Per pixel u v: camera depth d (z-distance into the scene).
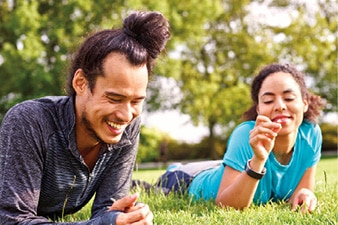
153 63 2.44
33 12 16.50
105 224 2.37
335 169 8.95
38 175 2.63
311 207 3.27
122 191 2.97
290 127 3.45
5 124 2.63
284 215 2.99
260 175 3.28
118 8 17.31
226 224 2.82
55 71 16.33
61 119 2.65
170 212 3.33
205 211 3.33
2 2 18.30
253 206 3.51
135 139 2.95
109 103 2.35
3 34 17.33
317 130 3.75
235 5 23.72
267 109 3.46
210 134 24.03
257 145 3.22
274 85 3.46
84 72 2.41
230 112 21.53
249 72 22.95
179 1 19.12
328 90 24.86
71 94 2.61
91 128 2.48
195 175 4.13
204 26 22.03
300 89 3.54
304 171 3.72
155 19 2.39
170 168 4.53
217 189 3.75
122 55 2.31
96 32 2.47
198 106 20.86
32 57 16.03
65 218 3.20
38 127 2.60
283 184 3.71
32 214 2.58
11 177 2.55
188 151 25.02
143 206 2.41
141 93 2.35
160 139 20.61
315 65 23.94
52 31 16.61
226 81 23.00
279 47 23.50
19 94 16.95
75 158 2.70
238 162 3.54
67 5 16.92
